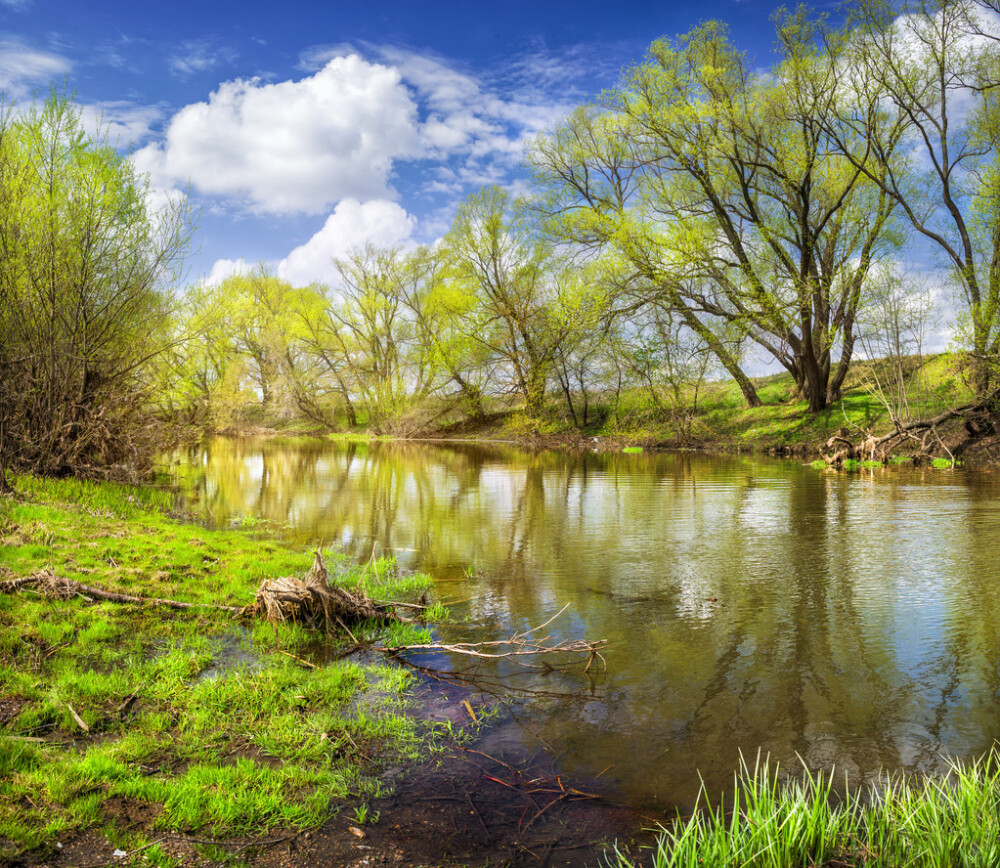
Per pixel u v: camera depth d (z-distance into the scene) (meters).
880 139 26.27
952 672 5.46
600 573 8.72
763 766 4.05
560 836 3.38
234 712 4.62
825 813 3.15
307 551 9.77
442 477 20.77
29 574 6.79
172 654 5.44
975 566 8.94
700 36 26.73
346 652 5.92
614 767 4.06
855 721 4.64
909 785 3.81
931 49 23.33
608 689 5.19
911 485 17.39
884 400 23.95
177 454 23.31
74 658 5.26
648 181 30.69
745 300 28.67
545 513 13.61
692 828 2.99
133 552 8.41
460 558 9.59
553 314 37.12
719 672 5.50
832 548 10.12
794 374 32.94
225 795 3.60
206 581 7.60
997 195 21.62
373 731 4.45
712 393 38.69
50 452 13.20
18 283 12.02
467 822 3.50
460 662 5.75
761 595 7.68
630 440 34.72
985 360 22.33
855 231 27.09
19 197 12.01
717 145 27.00
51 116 12.33
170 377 16.59
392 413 46.22
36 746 3.87
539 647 6.05
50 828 3.17
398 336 48.09
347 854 3.20
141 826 3.29
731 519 12.77
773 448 28.80
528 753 4.23
